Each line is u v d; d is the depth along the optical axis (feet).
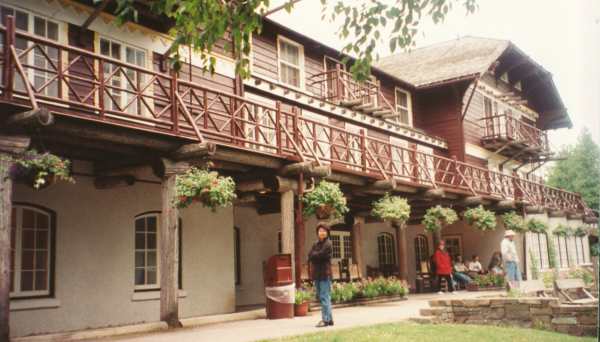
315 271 31.53
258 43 54.03
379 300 49.01
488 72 84.38
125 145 31.30
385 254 74.33
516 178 81.87
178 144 32.40
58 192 36.29
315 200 40.04
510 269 48.37
